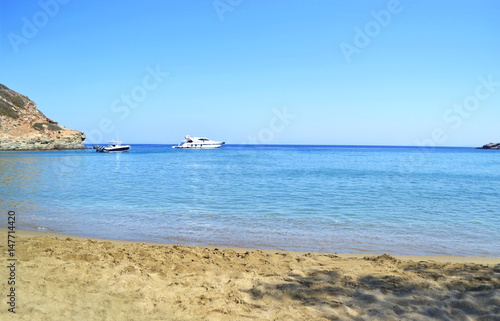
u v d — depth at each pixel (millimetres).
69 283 5516
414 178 33000
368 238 10508
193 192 21094
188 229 11430
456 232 11391
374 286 5742
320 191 22219
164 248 8219
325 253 8305
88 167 45938
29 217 13062
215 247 9125
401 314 4707
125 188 22969
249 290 5555
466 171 44219
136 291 5328
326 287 5684
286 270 6695
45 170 39219
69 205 15992
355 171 41562
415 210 15508
